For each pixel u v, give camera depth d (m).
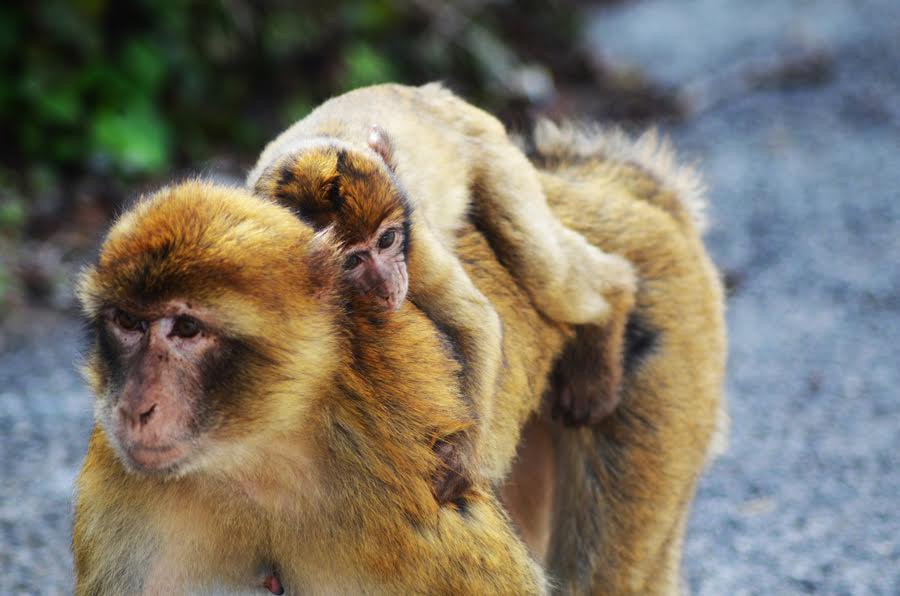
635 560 9.50
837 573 12.11
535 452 9.72
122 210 7.00
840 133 28.11
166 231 6.50
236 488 6.99
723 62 33.16
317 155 8.38
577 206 9.83
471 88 26.97
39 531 12.36
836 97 30.59
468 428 7.30
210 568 7.25
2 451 14.11
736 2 41.31
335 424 6.97
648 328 9.57
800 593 11.79
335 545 7.08
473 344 8.14
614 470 9.44
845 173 25.62
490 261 9.17
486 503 7.41
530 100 26.81
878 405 16.08
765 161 26.36
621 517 9.44
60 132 21.81
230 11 24.69
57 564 11.77
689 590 11.82
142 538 7.11
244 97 25.11
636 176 10.37
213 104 24.30
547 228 9.27
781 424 15.62
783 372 17.16
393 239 8.12
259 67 25.31
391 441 7.00
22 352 17.02
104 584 7.14
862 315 19.09
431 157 9.27
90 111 22.09
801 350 17.88
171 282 6.37
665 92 30.36
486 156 9.59
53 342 17.31
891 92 30.70
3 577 11.44
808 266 21.06
